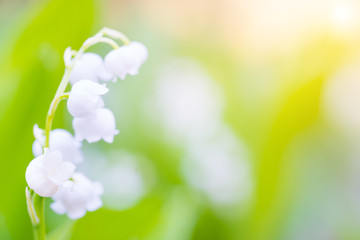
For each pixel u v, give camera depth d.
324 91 0.27
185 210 0.24
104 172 0.30
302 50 0.28
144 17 0.50
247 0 0.45
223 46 0.47
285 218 0.29
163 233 0.23
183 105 0.35
